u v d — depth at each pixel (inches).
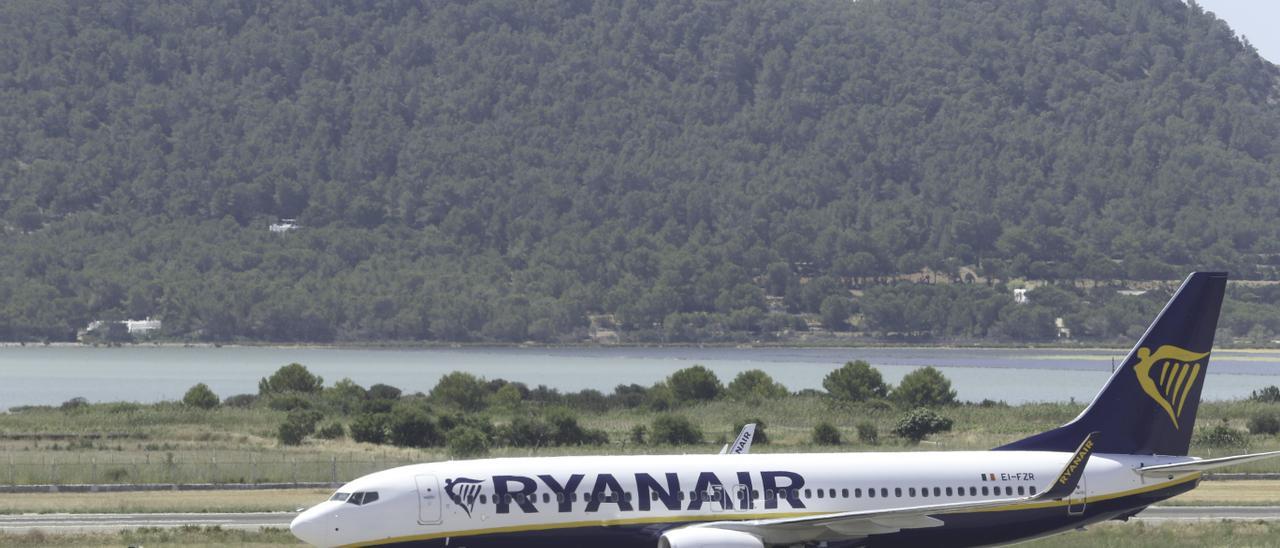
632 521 7652.6
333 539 7386.8
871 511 7519.7
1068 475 7450.8
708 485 7800.2
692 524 7726.4
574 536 7588.6
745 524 7628.0
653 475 7770.7
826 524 7598.4
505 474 7618.1
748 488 7839.6
